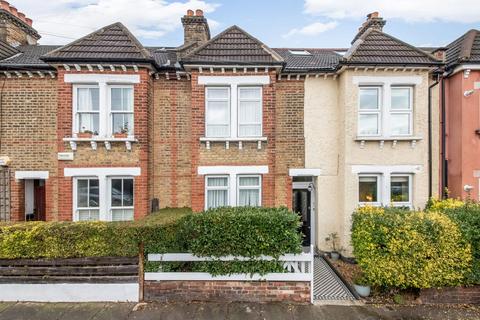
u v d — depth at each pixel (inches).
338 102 353.1
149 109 331.0
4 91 331.3
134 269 240.1
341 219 338.6
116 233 239.5
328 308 226.5
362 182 344.5
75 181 323.9
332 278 282.2
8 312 221.3
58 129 315.9
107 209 324.5
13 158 330.3
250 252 231.6
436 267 226.1
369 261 238.5
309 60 393.1
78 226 240.4
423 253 226.7
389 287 242.7
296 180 372.8
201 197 323.0
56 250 237.0
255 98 331.9
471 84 333.4
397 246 228.8
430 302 233.6
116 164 321.4
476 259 228.1
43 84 333.1
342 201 336.5
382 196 334.3
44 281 238.8
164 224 243.6
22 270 238.8
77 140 313.1
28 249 237.1
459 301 233.3
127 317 214.4
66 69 313.3
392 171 331.9
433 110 354.9
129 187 331.9
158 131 346.6
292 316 215.5
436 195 348.2
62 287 238.4
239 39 333.7
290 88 354.3
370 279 239.3
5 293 237.9
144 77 320.8
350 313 219.3
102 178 319.9
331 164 354.0
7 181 328.8
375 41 342.3
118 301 237.5
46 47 426.3
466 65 327.3
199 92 320.2
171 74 342.3
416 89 329.7
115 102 327.9
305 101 354.6
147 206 324.8
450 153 350.9
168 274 237.0
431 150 351.6
